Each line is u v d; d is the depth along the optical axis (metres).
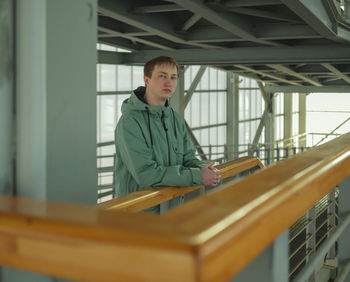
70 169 0.94
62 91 0.90
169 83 2.01
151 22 6.75
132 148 1.88
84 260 0.55
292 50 8.77
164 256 0.50
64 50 0.90
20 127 0.89
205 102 18.02
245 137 21.25
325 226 2.41
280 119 24.61
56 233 0.57
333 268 1.97
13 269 0.78
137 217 0.59
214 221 0.57
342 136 1.69
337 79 15.79
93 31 0.97
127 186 1.98
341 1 7.02
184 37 7.78
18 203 0.67
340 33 7.22
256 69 12.38
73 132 0.94
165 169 1.82
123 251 0.52
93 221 0.57
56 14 0.88
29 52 0.87
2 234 0.61
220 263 0.53
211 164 1.88
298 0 4.89
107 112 13.30
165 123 2.01
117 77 13.54
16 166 0.90
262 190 0.76
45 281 0.80
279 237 0.82
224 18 6.26
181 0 5.27
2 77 0.86
